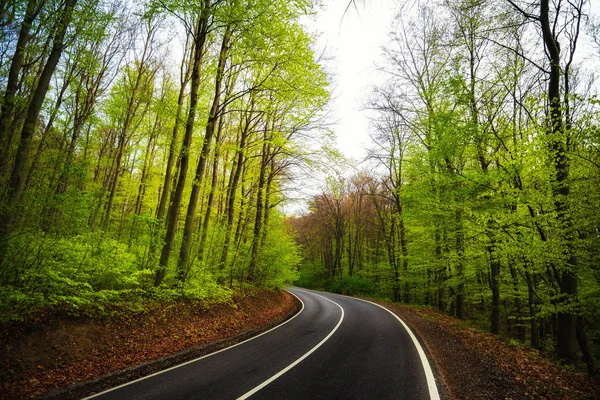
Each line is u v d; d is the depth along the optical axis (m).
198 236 13.16
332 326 11.24
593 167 6.60
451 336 9.49
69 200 7.87
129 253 10.10
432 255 15.48
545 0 7.97
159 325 8.33
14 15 7.14
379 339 9.02
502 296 13.20
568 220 7.05
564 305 7.18
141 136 19.77
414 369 6.16
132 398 4.78
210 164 17.56
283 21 9.70
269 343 8.53
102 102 16.06
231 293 12.28
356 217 39.91
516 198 7.81
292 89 11.01
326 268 47.31
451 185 10.73
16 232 6.74
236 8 8.66
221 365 6.49
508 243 7.83
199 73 10.51
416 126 13.96
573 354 7.30
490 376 5.68
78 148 15.60
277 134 14.30
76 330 6.65
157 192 23.45
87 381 5.35
